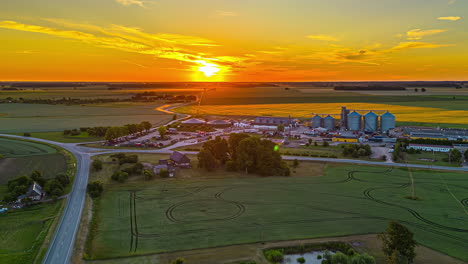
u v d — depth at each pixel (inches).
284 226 3097.9
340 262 2406.5
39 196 3774.6
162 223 3161.9
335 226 3100.4
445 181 4525.1
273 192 4089.6
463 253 2623.0
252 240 2817.4
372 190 4163.4
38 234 2913.4
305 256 2600.9
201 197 3895.2
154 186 4296.3
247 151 5054.1
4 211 3417.8
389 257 2401.6
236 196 3937.0
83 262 2460.6
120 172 4574.3
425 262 2481.5
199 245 2726.4
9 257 2511.1
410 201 3767.2
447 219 3272.6
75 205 3612.2
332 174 4891.7
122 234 2923.2
